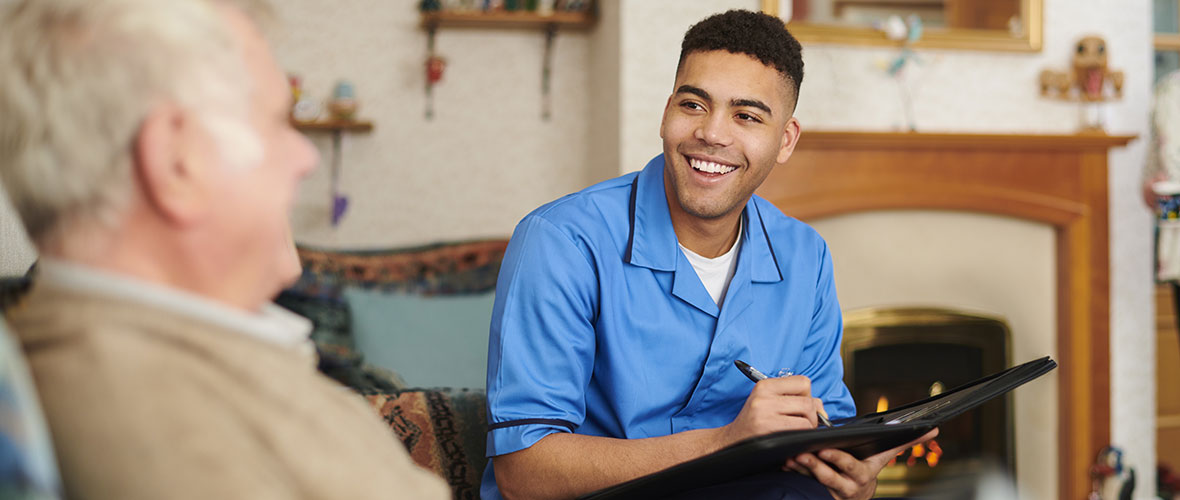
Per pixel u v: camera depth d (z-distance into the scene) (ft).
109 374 1.50
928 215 10.25
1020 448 10.52
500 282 4.41
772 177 9.71
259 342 1.75
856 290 10.16
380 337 8.27
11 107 1.59
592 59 11.23
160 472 1.48
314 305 8.20
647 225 4.47
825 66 10.05
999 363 10.39
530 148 11.34
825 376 5.04
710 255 4.59
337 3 10.86
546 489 4.02
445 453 4.64
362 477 1.73
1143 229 10.74
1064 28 10.60
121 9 1.61
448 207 11.20
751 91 4.17
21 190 1.61
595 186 4.68
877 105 10.20
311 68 10.82
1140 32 10.75
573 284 4.25
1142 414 10.77
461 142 11.19
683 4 9.71
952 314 10.27
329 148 10.90
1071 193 10.29
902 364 10.37
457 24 11.01
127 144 1.60
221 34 1.71
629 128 9.66
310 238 10.91
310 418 1.71
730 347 4.51
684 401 4.55
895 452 4.10
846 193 9.84
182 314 1.66
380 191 11.04
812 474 3.89
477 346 8.38
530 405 4.11
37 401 1.49
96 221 1.63
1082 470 10.40
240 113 1.73
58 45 1.58
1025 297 10.46
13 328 1.60
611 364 4.39
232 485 1.52
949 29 10.29
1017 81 10.52
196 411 1.54
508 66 11.25
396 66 11.01
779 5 9.90
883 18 10.13
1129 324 10.73
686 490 3.69
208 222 1.70
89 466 1.48
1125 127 10.72
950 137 9.86
